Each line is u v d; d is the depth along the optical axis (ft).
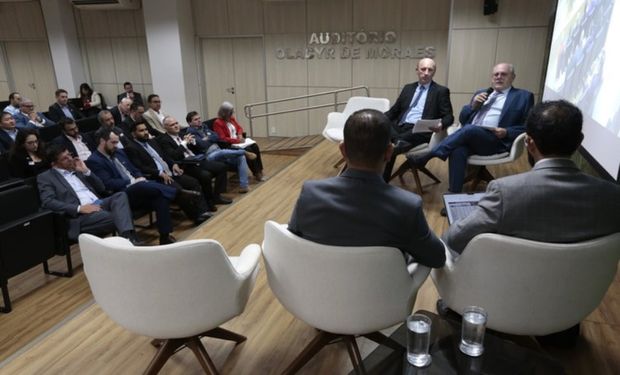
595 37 9.11
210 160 16.17
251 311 7.81
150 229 14.01
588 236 4.63
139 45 29.53
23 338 8.53
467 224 5.11
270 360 6.59
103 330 7.46
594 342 6.60
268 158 22.38
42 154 13.35
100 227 11.05
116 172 13.17
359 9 24.29
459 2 19.99
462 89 20.99
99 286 5.29
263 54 27.04
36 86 31.76
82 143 16.06
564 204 4.56
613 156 7.34
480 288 4.97
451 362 4.76
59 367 6.57
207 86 28.84
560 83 12.50
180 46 26.63
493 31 19.89
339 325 5.17
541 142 4.66
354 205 4.73
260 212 13.06
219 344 6.97
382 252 4.68
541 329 4.99
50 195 11.13
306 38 25.81
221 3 26.76
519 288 4.76
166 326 5.26
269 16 26.13
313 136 26.96
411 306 5.28
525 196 4.63
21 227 9.75
